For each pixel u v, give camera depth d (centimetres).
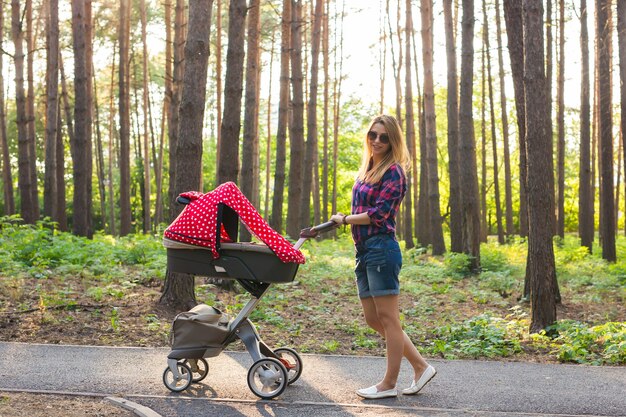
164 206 4678
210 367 614
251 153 1488
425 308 1090
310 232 523
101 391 529
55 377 564
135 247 1418
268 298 1055
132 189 4719
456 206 1823
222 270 515
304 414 481
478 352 721
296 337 799
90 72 2325
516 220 4975
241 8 1095
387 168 515
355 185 535
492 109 2927
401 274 1533
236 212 511
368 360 664
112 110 3516
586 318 1065
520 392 549
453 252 1802
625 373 621
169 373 541
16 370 582
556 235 2527
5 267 1107
